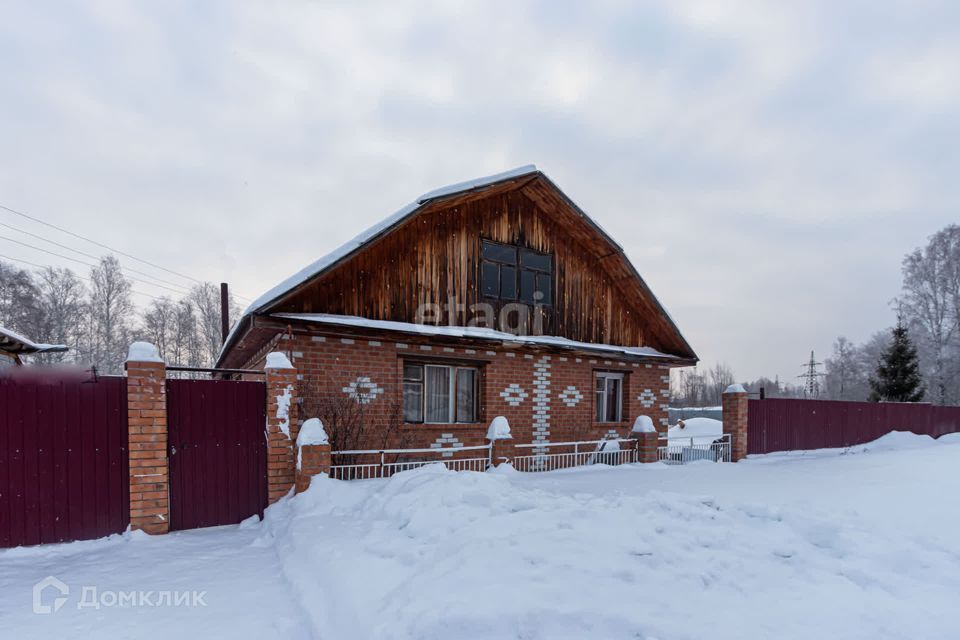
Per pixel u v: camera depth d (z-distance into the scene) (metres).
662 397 12.41
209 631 3.11
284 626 3.17
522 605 2.82
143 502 5.19
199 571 4.19
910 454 12.39
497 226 9.95
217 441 5.72
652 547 3.91
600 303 11.48
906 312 32.53
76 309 33.97
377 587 3.26
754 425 12.91
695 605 3.08
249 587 3.84
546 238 10.69
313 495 5.58
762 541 4.35
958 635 2.91
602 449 10.39
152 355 5.32
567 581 3.17
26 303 30.58
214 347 40.12
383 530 4.50
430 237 8.95
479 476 5.52
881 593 3.45
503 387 9.44
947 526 5.18
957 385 29.98
